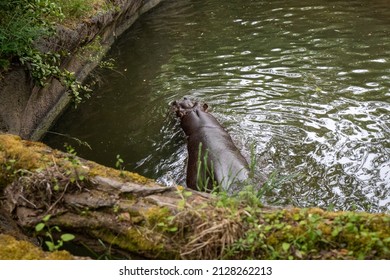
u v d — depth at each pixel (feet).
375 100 29.35
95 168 15.28
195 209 13.38
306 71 33.86
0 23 24.58
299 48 38.04
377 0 48.06
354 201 20.76
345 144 24.93
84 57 34.73
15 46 24.00
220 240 12.76
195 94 31.81
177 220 13.25
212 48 39.75
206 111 28.68
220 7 51.19
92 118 30.12
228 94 31.45
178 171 24.06
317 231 12.58
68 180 14.60
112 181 14.61
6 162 15.47
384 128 26.22
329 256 12.32
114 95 32.89
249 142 25.54
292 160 23.79
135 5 48.39
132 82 34.68
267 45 39.17
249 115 28.58
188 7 52.65
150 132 28.09
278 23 44.24
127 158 25.70
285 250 12.30
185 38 42.88
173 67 36.58
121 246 13.53
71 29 31.40
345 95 30.12
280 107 29.25
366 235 12.39
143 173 24.18
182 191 14.29
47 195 14.55
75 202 14.33
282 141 25.52
